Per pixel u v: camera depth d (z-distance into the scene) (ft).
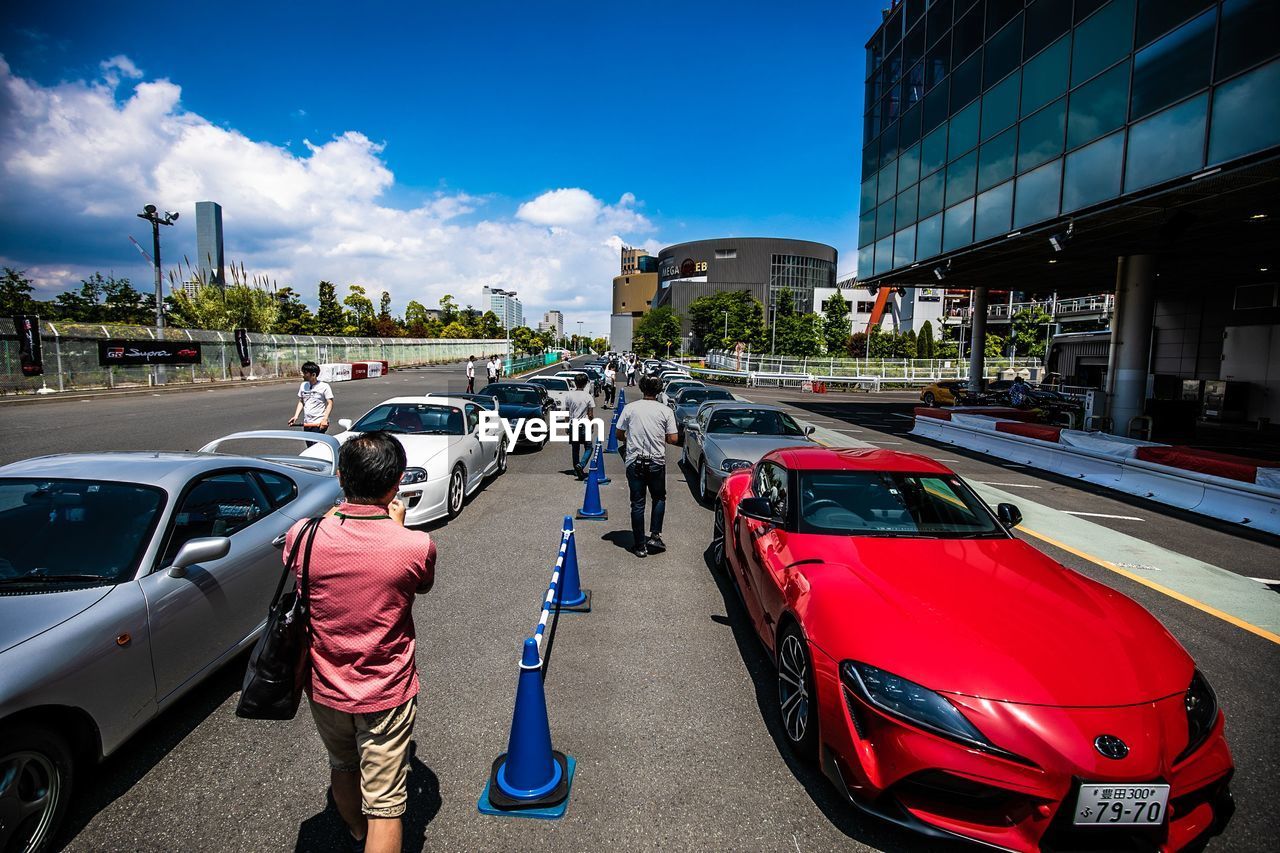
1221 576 20.06
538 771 9.21
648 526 24.48
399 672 7.00
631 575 18.81
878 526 12.71
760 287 444.14
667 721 11.24
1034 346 188.55
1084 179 44.01
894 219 74.59
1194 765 7.82
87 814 8.72
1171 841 7.69
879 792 8.13
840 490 13.55
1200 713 8.20
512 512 26.55
